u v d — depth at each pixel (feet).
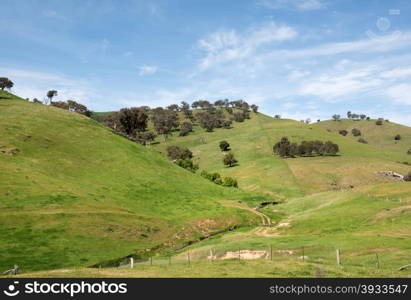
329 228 183.73
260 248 145.69
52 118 339.98
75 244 158.92
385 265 105.50
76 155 280.51
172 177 319.88
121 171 286.05
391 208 200.54
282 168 497.87
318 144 592.19
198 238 204.95
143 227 195.72
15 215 167.02
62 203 192.85
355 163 518.37
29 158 242.17
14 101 382.42
